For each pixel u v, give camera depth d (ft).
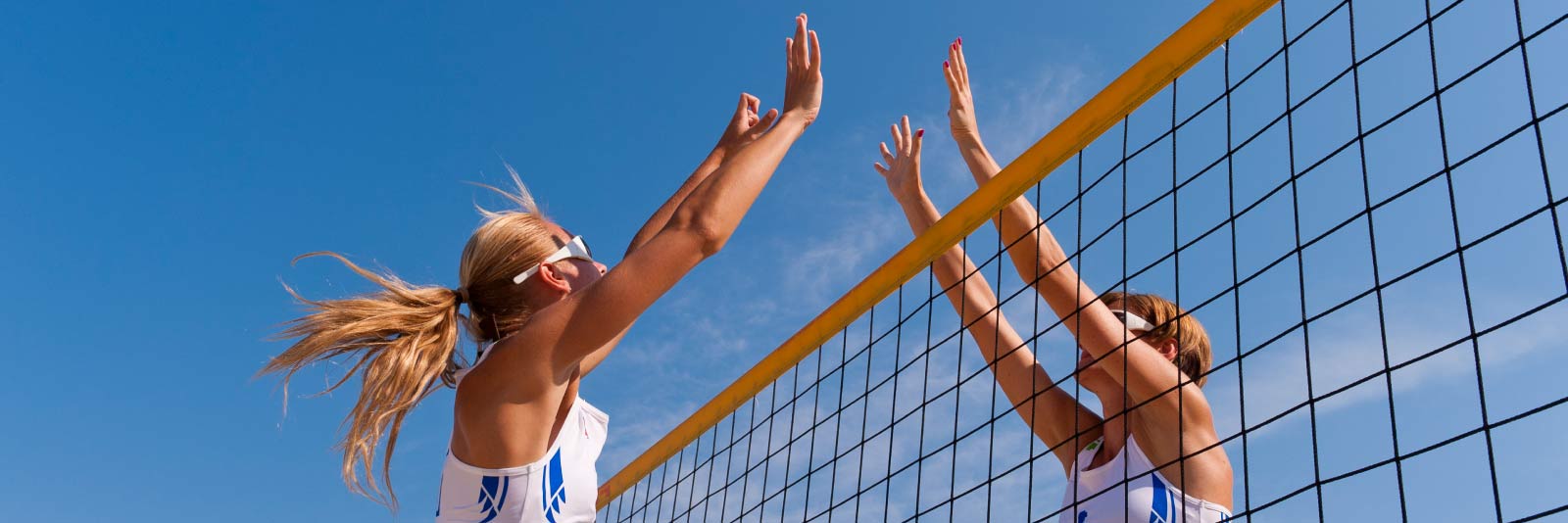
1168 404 8.00
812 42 6.82
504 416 5.71
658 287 5.62
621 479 11.65
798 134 6.45
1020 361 9.86
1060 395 9.52
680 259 5.66
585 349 5.64
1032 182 7.39
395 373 5.79
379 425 5.80
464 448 5.90
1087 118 6.99
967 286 10.22
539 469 5.89
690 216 5.77
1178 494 7.93
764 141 6.20
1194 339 9.00
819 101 6.66
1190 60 6.39
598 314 5.58
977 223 7.82
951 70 10.38
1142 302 9.20
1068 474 9.14
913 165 10.36
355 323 5.82
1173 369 8.13
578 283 6.72
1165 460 8.09
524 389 5.66
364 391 5.78
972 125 10.25
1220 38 6.26
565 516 6.10
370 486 5.89
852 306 8.91
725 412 10.18
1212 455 8.11
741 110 8.13
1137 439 8.33
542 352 5.58
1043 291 8.27
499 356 5.72
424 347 5.97
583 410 6.68
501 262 6.47
